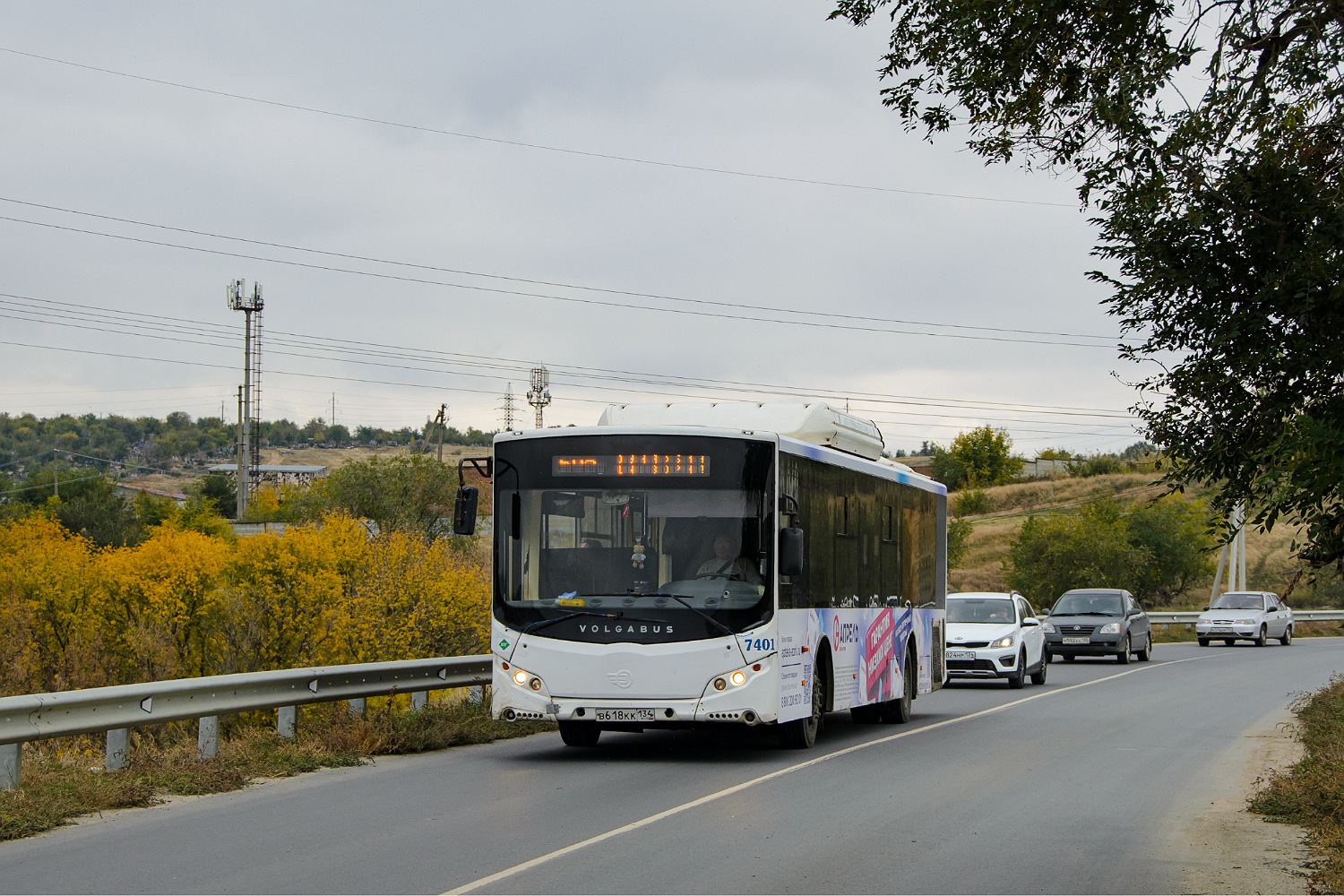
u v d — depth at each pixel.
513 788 12.33
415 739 15.40
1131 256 8.80
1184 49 9.41
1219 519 9.03
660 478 14.20
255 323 78.81
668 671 13.81
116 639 27.06
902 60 10.34
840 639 16.47
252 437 81.12
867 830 10.14
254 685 13.83
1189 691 26.64
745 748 15.90
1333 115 9.16
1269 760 15.27
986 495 101.25
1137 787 12.92
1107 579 55.91
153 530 28.95
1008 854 9.29
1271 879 8.64
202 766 12.51
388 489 54.47
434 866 8.59
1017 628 27.78
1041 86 9.77
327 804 11.27
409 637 24.67
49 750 13.55
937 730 18.39
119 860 8.77
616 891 7.90
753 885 8.10
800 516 15.05
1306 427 7.74
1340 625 65.00
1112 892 8.14
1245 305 8.66
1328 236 8.26
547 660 14.01
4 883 8.05
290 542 26.42
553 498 14.31
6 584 27.19
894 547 19.22
